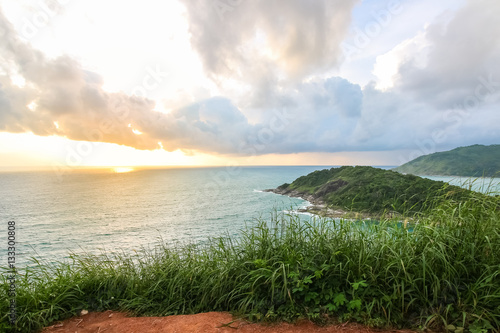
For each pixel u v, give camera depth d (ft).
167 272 14.15
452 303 9.24
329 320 9.78
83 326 11.23
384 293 9.87
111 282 13.91
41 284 13.15
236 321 10.44
